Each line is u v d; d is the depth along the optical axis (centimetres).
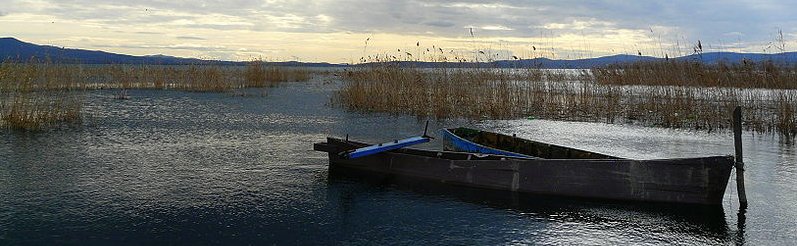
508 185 1159
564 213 1037
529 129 2261
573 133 2164
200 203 1103
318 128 2191
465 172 1205
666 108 2520
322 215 1037
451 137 1536
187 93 3791
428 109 2672
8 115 2030
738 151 1097
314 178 1320
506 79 2836
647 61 2812
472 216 1026
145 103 3045
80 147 1672
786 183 1296
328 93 4056
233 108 2881
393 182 1283
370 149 1254
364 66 2994
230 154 1609
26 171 1342
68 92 3222
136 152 1614
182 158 1540
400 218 1020
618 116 2634
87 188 1198
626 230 950
